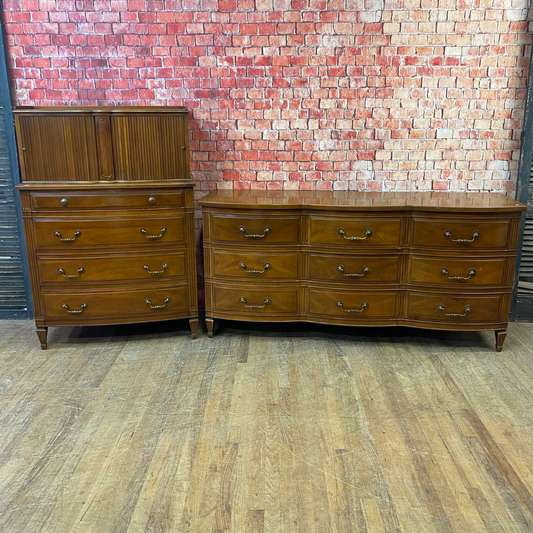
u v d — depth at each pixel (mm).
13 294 3412
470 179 3250
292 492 1802
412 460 1973
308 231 2850
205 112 3229
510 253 2785
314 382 2570
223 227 2891
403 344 3023
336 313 2941
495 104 3129
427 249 2801
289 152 3270
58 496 1785
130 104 3213
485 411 2311
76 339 3105
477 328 2885
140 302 2963
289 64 3137
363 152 3242
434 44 3061
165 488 1824
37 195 2754
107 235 2846
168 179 2850
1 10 3064
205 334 3170
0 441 2096
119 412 2309
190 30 3109
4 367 2744
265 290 2953
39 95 3184
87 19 3096
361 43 3082
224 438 2113
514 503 1751
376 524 1660
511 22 3010
